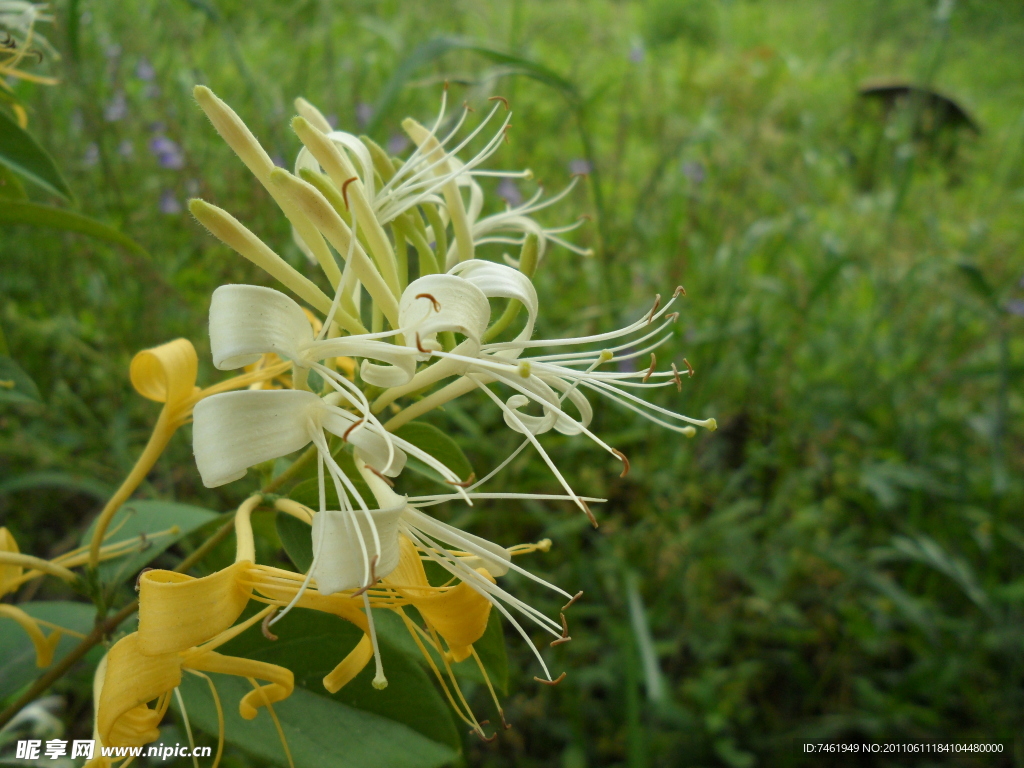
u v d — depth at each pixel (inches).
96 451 10.1
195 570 7.4
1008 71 33.9
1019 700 9.9
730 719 9.7
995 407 13.9
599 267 13.0
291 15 16.1
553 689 9.3
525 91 19.8
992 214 21.5
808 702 10.0
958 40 34.8
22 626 5.1
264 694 3.9
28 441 9.2
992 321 13.8
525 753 9.1
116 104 12.2
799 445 12.6
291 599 3.7
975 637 10.4
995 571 11.0
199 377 10.1
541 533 10.9
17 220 5.8
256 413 3.4
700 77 25.4
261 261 4.0
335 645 4.7
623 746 9.0
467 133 14.4
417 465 5.7
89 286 10.6
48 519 10.0
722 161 18.9
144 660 3.4
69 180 11.0
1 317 10.3
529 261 4.4
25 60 9.4
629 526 11.2
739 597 10.8
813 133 22.5
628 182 17.6
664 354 12.4
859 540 12.1
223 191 11.6
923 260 13.7
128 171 12.2
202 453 3.3
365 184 4.5
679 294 4.6
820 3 36.9
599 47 25.6
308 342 3.7
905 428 13.0
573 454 11.0
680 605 10.5
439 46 8.9
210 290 11.2
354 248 4.0
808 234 17.5
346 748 4.5
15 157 5.6
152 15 13.2
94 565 4.8
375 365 3.9
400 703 4.7
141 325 10.5
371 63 14.9
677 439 11.4
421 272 4.6
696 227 14.7
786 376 13.1
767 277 14.5
